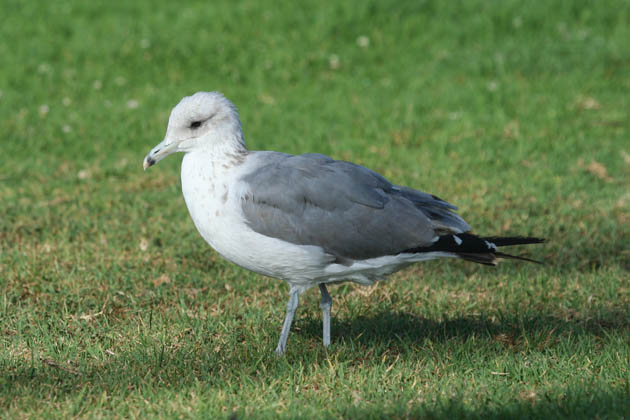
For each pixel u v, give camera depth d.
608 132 17.78
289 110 19.39
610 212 13.64
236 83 21.27
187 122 8.38
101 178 15.55
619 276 11.15
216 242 8.47
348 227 8.22
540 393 7.62
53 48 22.78
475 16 24.67
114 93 20.47
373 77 21.64
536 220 13.30
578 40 23.41
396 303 10.43
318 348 8.93
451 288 10.88
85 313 9.90
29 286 10.57
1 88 20.28
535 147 16.97
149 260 11.55
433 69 21.91
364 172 8.57
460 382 7.98
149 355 8.64
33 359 8.51
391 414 7.25
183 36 23.52
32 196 14.44
